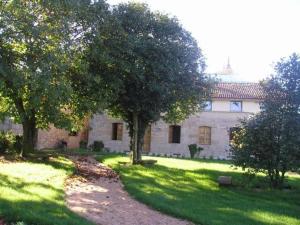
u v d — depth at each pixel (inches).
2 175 502.3
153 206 425.7
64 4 643.5
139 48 759.7
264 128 591.5
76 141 1547.7
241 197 530.9
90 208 397.1
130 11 802.8
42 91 624.1
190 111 933.2
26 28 594.6
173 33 809.5
